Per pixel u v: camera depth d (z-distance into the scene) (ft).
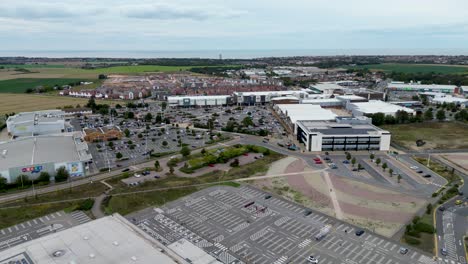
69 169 492.13
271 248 320.09
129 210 392.47
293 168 530.68
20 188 449.89
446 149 634.84
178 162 561.02
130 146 640.58
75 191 440.86
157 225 359.87
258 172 513.86
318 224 362.53
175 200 419.54
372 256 306.96
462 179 488.02
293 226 359.05
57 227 353.31
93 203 407.44
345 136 618.85
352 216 379.96
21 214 378.32
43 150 539.29
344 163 554.46
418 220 360.69
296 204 409.28
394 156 592.19
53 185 463.42
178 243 288.71
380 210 394.11
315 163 554.05
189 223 364.99
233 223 365.40
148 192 439.22
